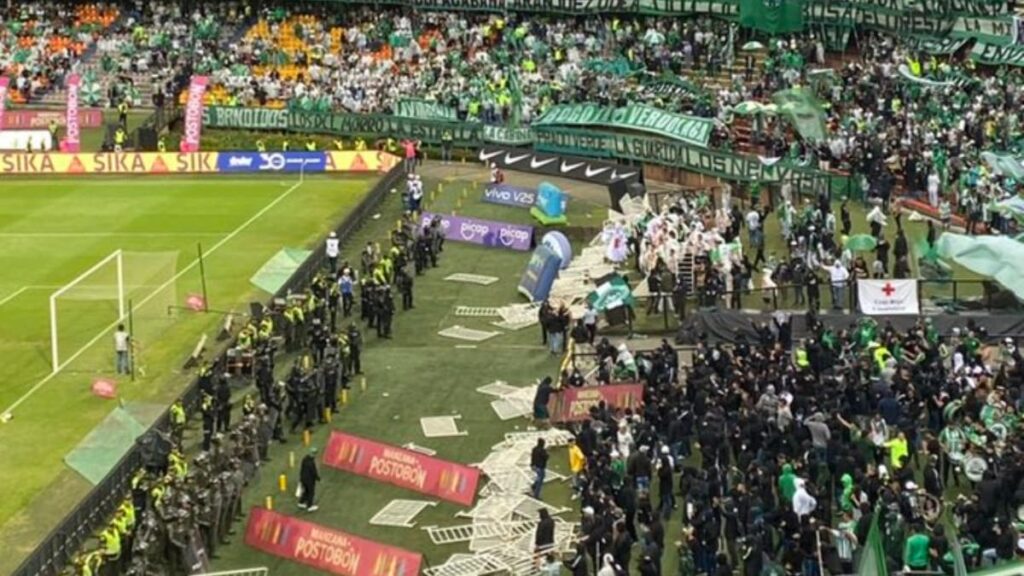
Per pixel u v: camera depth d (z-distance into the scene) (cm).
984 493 5650
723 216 10156
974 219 10206
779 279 9069
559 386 7519
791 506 5700
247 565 5962
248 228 11831
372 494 6656
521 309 9406
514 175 13700
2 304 9662
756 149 12638
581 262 10094
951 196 10862
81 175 14100
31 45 16725
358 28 16425
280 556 6025
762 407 6384
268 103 15738
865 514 5522
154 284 9738
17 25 16862
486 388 7988
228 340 8656
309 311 8638
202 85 14338
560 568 5634
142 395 7956
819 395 6600
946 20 13912
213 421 7131
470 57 15712
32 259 10838
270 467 6962
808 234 9581
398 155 14250
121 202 12862
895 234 10425
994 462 5938
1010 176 10438
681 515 6291
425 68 15625
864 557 5056
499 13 16238
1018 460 5791
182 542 5844
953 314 8350
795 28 14488
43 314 9444
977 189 10294
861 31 14388
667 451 6209
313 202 12850
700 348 7556
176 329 9119
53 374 8319
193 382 7862
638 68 14712
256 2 16988
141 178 14000
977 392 6606
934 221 10612
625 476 6200
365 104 15238
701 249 9244
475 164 14350
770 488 5806
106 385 7956
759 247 9831
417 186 11869
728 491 5975
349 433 7350
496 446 7081
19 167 14100
